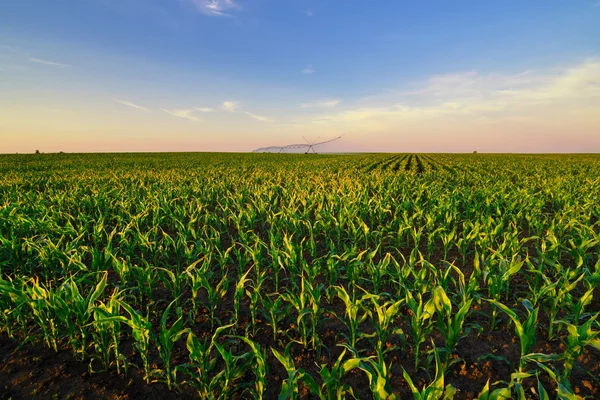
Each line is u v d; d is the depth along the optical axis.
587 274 5.33
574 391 3.74
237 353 4.50
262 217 11.31
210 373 4.12
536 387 3.81
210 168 32.66
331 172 26.80
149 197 12.63
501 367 4.17
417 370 4.14
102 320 3.48
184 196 13.02
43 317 4.51
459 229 10.45
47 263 6.04
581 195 13.16
